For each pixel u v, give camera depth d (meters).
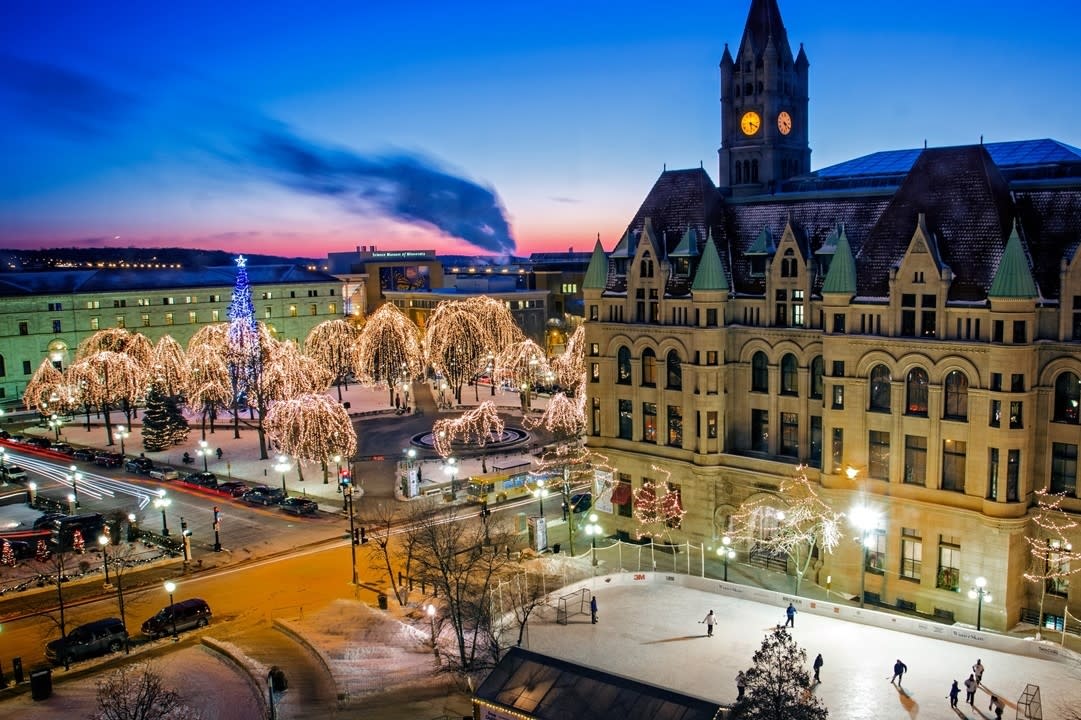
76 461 126.69
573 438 127.31
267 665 59.75
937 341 63.03
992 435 61.03
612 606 68.31
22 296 172.12
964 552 63.66
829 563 70.81
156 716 48.31
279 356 143.12
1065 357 60.12
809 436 73.75
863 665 56.03
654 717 41.47
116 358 142.25
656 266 80.12
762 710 38.81
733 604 68.31
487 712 45.22
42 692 55.53
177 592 76.44
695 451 78.62
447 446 121.75
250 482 113.38
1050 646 56.41
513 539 85.75
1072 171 77.12
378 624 66.25
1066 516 60.75
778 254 74.06
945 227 66.12
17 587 77.56
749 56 96.44
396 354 163.25
